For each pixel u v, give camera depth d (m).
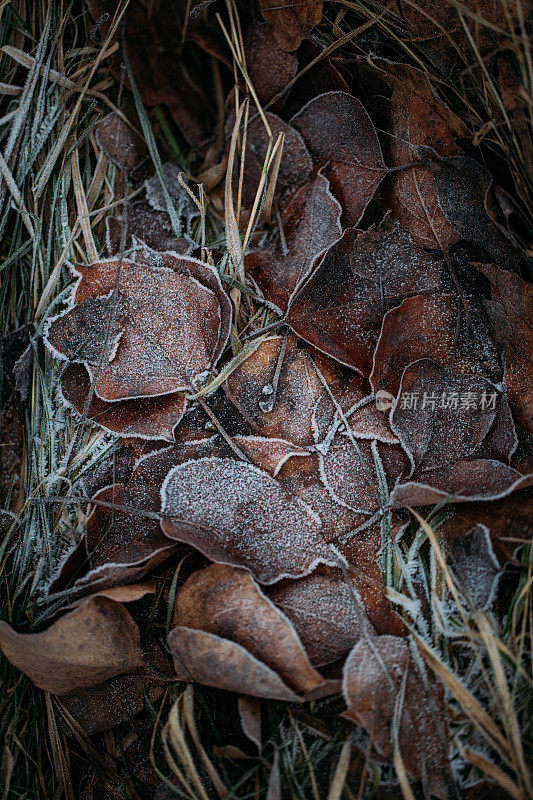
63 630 0.43
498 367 0.46
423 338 0.46
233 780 0.44
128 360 0.46
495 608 0.45
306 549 0.44
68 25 0.50
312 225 0.47
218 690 0.45
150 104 0.51
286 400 0.47
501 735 0.43
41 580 0.47
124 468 0.47
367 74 0.49
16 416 0.49
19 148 0.50
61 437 0.48
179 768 0.45
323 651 0.44
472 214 0.47
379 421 0.46
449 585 0.44
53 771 0.46
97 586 0.45
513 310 0.46
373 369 0.46
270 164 0.49
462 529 0.45
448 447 0.45
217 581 0.44
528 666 0.44
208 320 0.46
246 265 0.48
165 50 0.50
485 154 0.48
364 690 0.43
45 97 0.50
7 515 0.48
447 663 0.44
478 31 0.47
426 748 0.43
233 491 0.45
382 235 0.47
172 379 0.46
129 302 0.46
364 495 0.45
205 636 0.42
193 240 0.50
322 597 0.44
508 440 0.45
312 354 0.47
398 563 0.45
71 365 0.47
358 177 0.47
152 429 0.47
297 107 0.49
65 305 0.49
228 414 0.47
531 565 0.44
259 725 0.43
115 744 0.47
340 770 0.43
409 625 0.44
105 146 0.50
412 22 0.48
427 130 0.47
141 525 0.45
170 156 0.51
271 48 0.49
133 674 0.46
